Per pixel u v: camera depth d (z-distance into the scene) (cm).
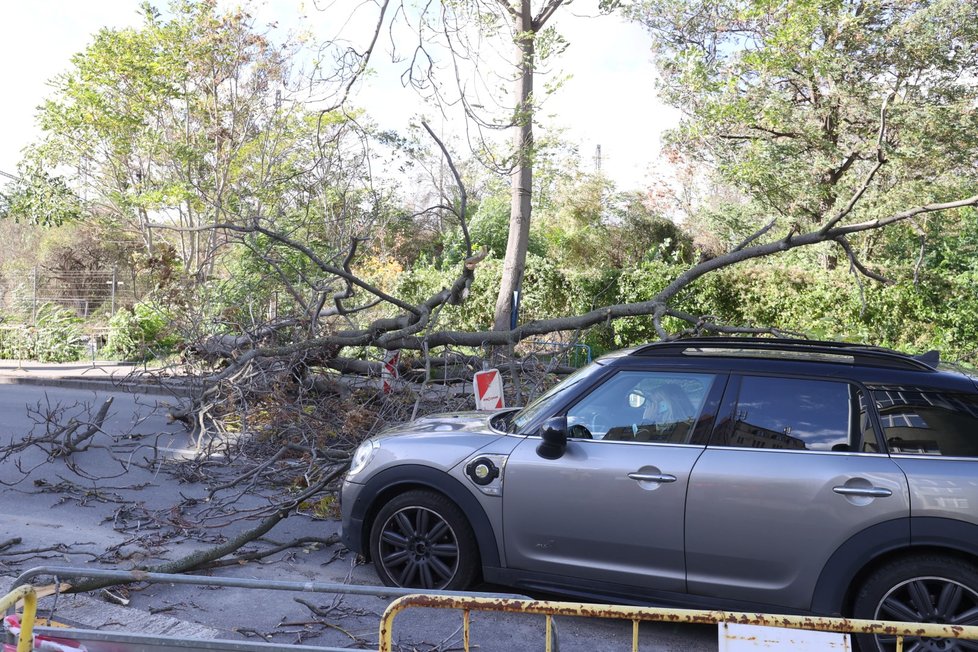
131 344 2095
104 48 2400
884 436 421
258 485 822
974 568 386
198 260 2442
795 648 247
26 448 962
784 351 474
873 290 1883
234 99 2484
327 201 1698
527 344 1258
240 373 993
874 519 404
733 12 1650
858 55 1953
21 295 2789
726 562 432
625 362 488
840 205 2044
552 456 468
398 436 522
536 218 3041
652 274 2108
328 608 497
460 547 488
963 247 1989
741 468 432
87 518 698
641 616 257
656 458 450
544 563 470
